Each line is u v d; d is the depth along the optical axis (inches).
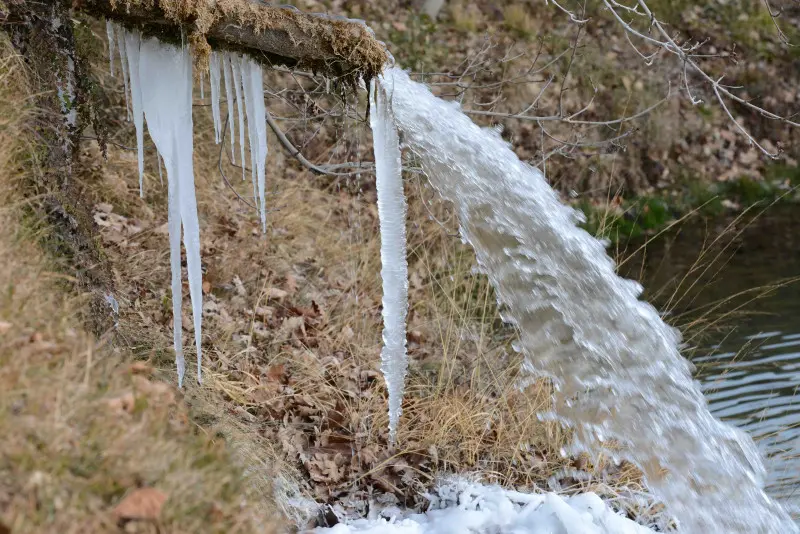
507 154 219.1
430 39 525.7
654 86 537.0
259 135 186.2
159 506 109.9
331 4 520.7
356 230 349.7
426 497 194.9
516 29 551.2
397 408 199.5
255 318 252.2
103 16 166.9
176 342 171.2
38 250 158.1
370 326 269.7
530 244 216.8
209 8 162.2
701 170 524.4
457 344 248.1
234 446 163.8
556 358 224.2
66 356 129.2
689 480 207.2
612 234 463.5
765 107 565.3
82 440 114.0
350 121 402.6
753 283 396.8
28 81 173.8
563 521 177.5
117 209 284.4
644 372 218.1
